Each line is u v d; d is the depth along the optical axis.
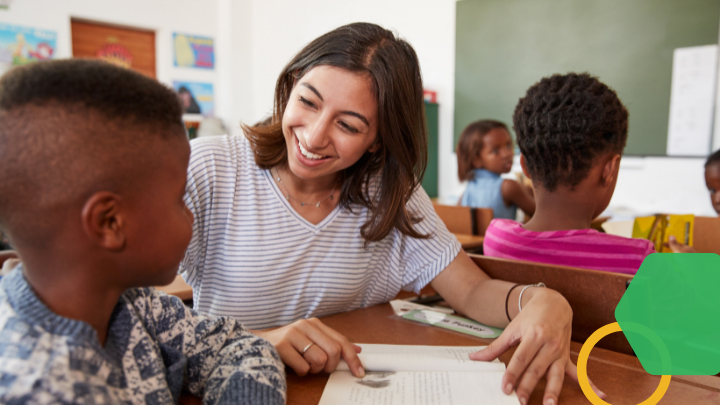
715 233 1.52
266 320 1.00
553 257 0.99
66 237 0.42
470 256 1.03
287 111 0.84
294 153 0.86
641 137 3.41
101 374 0.43
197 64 5.40
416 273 1.06
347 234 1.00
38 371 0.38
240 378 0.55
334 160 0.86
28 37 4.33
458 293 0.96
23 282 0.44
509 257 1.07
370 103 0.82
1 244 1.21
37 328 0.40
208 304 0.99
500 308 0.84
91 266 0.44
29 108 0.40
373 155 0.97
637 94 3.39
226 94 5.57
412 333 0.84
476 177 2.69
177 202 0.48
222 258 0.95
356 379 0.67
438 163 4.46
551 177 1.01
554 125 0.96
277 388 0.56
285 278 0.97
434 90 4.41
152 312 0.60
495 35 3.98
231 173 0.94
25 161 0.40
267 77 5.52
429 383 0.65
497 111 4.07
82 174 0.40
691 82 3.17
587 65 3.58
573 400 0.61
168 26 5.16
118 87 0.42
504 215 2.58
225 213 0.94
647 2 3.28
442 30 4.27
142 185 0.44
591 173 0.97
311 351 0.67
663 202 3.36
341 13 4.86
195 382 0.62
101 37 4.88
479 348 0.76
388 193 0.97
